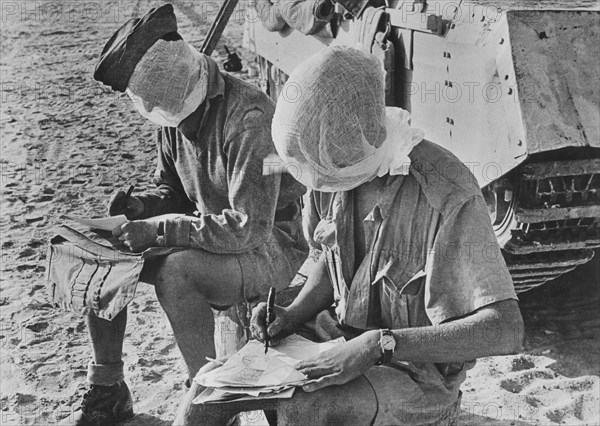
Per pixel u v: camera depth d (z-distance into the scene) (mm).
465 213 3322
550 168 5035
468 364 3545
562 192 5137
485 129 5250
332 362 3328
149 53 4133
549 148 4984
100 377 4484
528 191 5164
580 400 4887
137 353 5301
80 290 4160
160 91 4172
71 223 7102
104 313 4109
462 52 5406
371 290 3527
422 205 3395
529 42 5078
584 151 5184
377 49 6066
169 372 5098
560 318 5840
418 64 5855
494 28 5168
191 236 4219
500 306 3260
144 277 4258
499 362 5320
